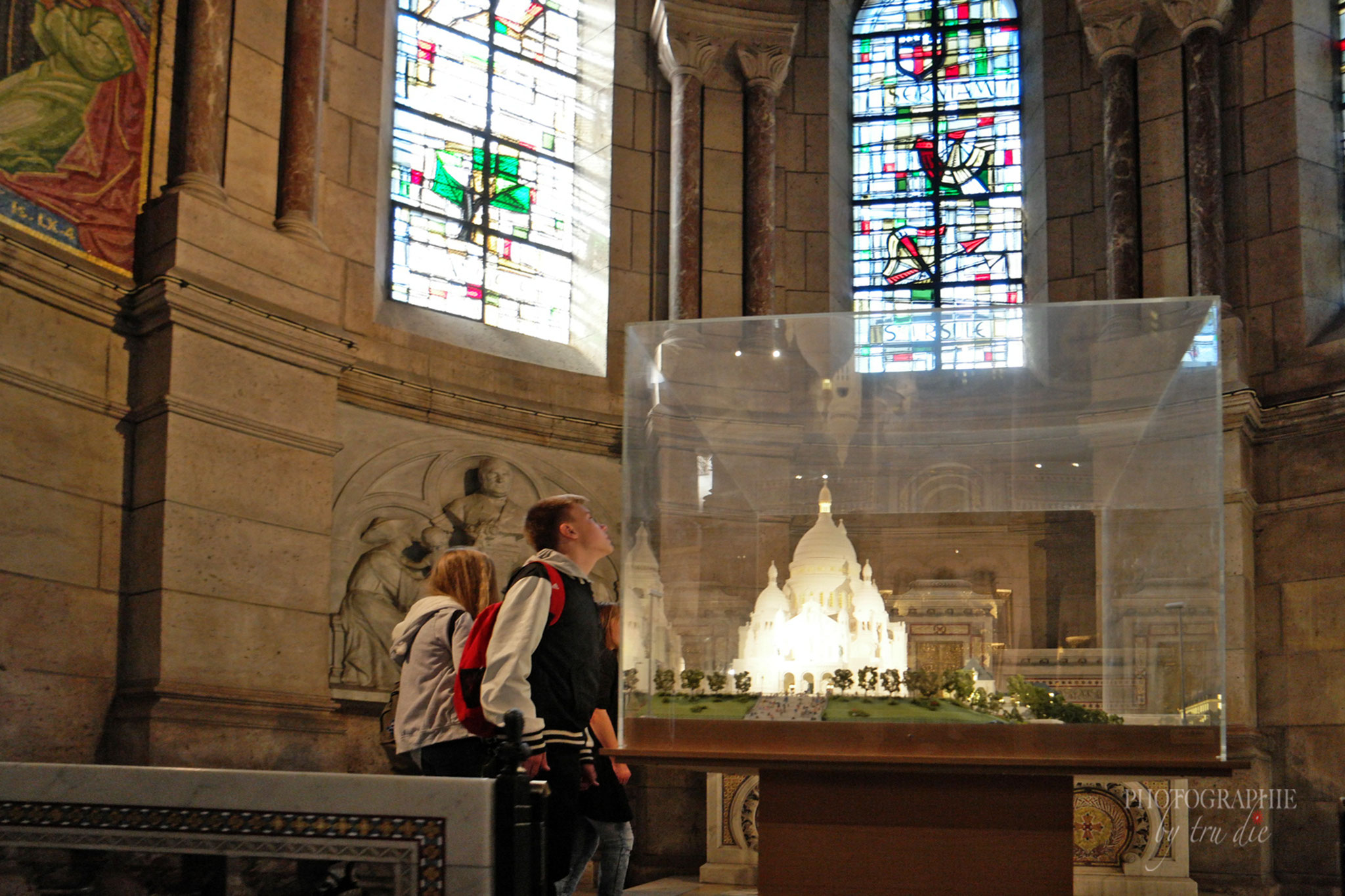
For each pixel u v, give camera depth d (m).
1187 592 3.88
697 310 11.39
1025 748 3.90
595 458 10.80
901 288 12.27
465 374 10.33
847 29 12.78
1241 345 10.10
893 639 4.04
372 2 10.52
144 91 8.63
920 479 4.11
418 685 4.27
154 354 8.12
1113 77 11.23
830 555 4.11
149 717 7.54
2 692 7.11
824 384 4.23
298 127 9.32
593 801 4.39
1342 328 10.17
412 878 3.18
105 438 7.94
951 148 12.47
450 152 11.21
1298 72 10.64
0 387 7.30
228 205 8.71
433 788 3.21
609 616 5.13
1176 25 10.96
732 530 4.21
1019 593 4.00
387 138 10.69
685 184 11.56
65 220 7.98
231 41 9.03
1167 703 3.86
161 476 7.89
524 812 3.28
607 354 11.32
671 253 11.61
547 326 11.59
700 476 4.26
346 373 9.39
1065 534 3.99
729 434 4.25
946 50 12.66
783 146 12.19
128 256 8.34
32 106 7.89
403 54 11.02
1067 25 12.05
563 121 12.12
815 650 4.08
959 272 12.18
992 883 3.98
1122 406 4.02
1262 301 10.45
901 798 4.07
